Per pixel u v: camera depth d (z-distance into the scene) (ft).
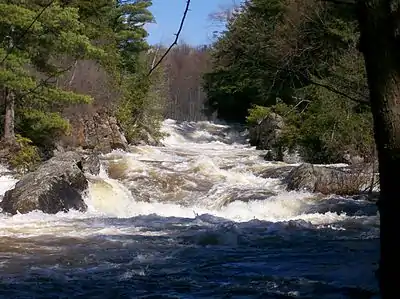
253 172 70.69
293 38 80.59
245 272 28.27
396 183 10.84
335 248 34.71
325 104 82.33
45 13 60.54
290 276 27.22
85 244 36.01
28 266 29.68
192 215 54.03
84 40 66.95
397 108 10.57
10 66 61.21
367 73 10.91
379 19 10.52
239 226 43.32
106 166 66.90
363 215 49.42
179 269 29.04
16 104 71.00
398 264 11.08
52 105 74.43
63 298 23.63
